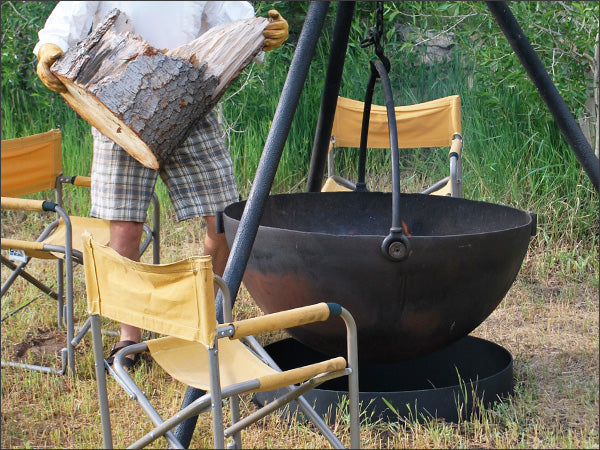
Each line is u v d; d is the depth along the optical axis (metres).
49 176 3.90
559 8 4.77
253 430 2.80
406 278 2.58
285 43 6.38
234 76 3.14
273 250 2.71
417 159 5.96
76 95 3.06
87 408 2.96
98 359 2.29
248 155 5.99
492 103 5.20
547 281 4.45
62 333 3.88
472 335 3.71
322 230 3.70
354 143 4.57
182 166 3.48
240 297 4.28
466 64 5.80
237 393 2.03
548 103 3.27
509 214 3.24
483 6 4.80
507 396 3.04
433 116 4.39
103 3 3.19
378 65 3.08
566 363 3.36
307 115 6.05
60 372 3.31
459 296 2.68
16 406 3.03
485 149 5.36
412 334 2.73
